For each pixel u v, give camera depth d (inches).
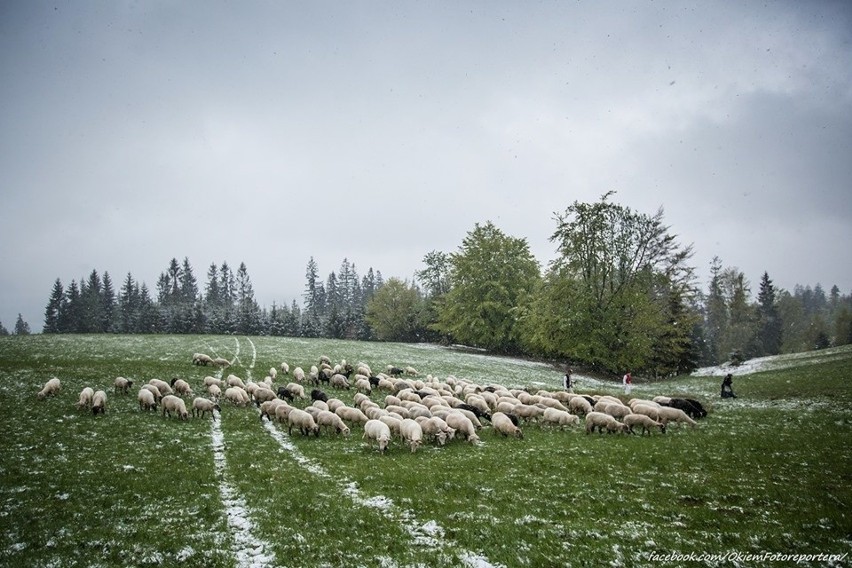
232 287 6574.8
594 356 2011.6
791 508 430.6
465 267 2886.3
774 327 3934.5
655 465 586.6
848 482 502.6
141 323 4399.6
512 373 1921.8
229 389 1053.8
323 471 572.1
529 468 579.8
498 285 2728.8
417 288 4436.5
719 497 463.8
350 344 2839.6
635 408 905.5
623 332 2000.5
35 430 737.6
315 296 6943.9
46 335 2417.6
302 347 2406.5
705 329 4057.6
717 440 719.1
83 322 4677.7
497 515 424.2
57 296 4926.2
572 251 2110.0
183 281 6210.6
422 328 3917.3
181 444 695.7
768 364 2090.3
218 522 415.5
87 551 358.0
